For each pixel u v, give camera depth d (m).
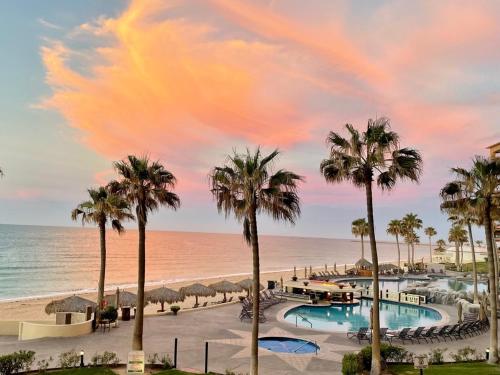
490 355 18.53
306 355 20.34
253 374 15.16
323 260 159.88
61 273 81.44
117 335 23.69
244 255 169.88
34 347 20.77
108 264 104.75
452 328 24.97
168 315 30.52
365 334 23.92
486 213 19.44
